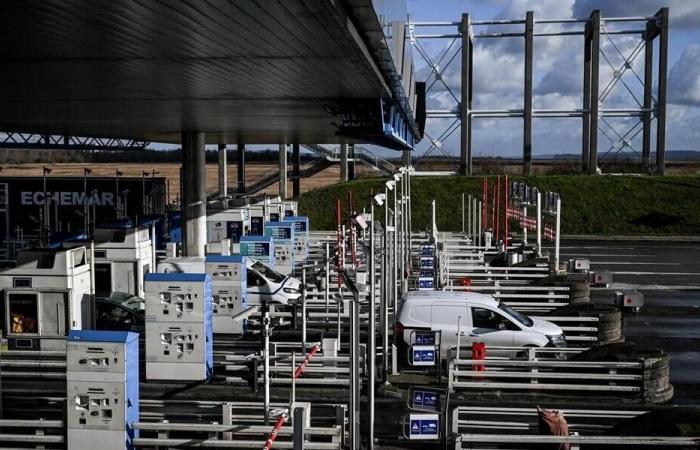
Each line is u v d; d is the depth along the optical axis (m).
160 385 15.76
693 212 54.47
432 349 15.80
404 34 20.91
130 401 11.98
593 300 28.12
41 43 12.70
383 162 65.81
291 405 11.49
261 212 38.41
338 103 21.98
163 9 9.84
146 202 37.19
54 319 17.50
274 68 15.48
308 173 65.31
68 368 11.82
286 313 21.50
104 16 10.38
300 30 11.27
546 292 24.36
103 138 47.09
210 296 16.31
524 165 60.81
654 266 38.16
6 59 14.62
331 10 9.89
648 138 60.69
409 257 29.83
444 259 27.67
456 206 56.53
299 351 18.11
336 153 65.75
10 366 16.53
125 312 19.09
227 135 41.47
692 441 10.75
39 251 17.55
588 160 61.38
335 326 21.45
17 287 17.50
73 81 17.94
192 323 15.84
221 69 15.77
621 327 21.45
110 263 23.03
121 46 13.00
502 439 11.24
